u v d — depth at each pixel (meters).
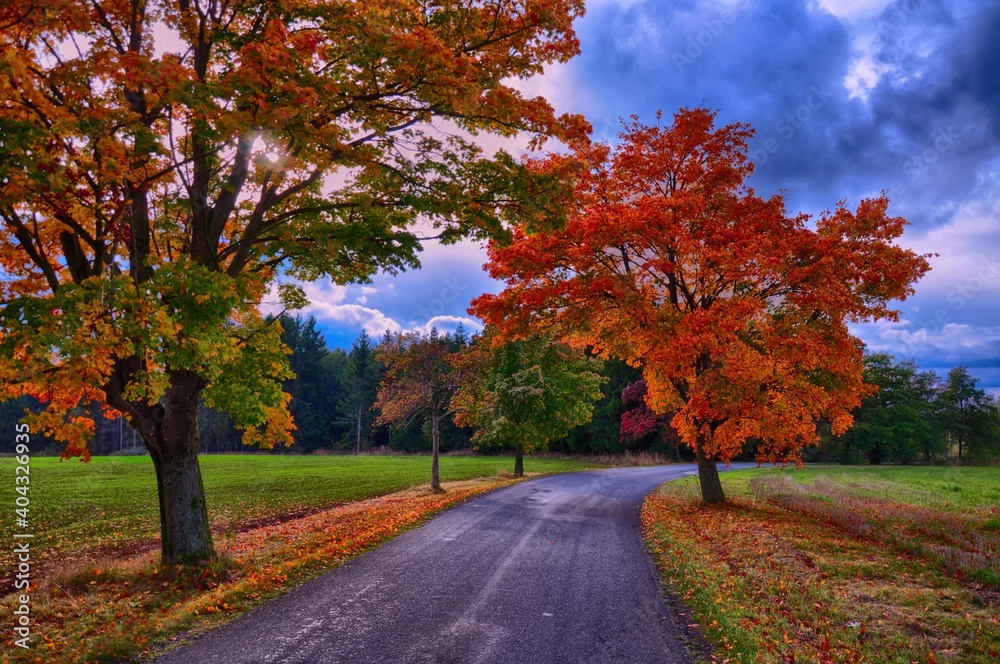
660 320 15.98
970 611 7.79
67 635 6.25
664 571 9.39
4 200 5.86
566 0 9.16
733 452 16.42
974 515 17.06
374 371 79.94
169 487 9.03
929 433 63.00
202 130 6.60
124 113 6.30
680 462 48.78
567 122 9.58
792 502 18.19
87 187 7.15
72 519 16.31
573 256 16.17
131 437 74.88
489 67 9.15
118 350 6.05
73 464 36.56
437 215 9.51
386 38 7.11
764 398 15.53
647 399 21.05
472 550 10.58
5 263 8.27
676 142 17.75
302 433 79.94
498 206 9.86
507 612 7.18
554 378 30.52
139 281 7.90
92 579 8.29
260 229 9.48
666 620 7.04
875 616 7.46
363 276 10.97
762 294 16.86
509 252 16.44
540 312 18.09
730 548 11.20
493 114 9.00
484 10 9.34
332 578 8.50
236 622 6.59
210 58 9.20
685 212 16.09
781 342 14.87
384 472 33.88
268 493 23.08
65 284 5.94
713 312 15.30
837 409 17.12
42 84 6.71
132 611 7.02
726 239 15.51
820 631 6.85
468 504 16.84
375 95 8.40
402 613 7.04
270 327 10.66
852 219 16.66
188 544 8.97
